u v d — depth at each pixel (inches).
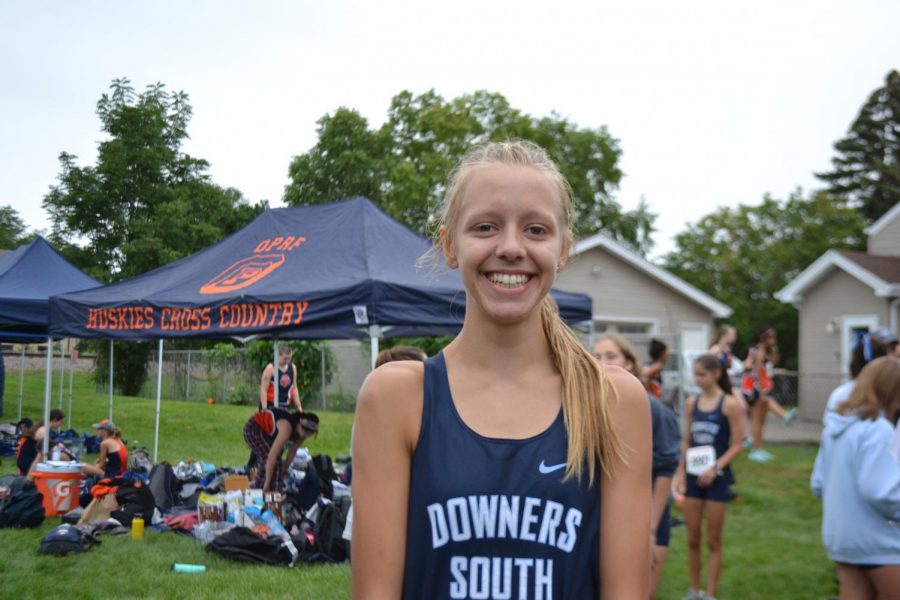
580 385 49.1
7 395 801.6
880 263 743.7
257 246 333.1
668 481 175.6
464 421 47.8
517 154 50.8
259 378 773.3
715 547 205.6
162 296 309.3
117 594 206.8
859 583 147.3
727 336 473.1
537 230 49.2
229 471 351.9
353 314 252.7
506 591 45.4
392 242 299.0
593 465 48.0
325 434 556.1
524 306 47.9
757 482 386.9
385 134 1227.2
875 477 138.1
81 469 327.3
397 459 48.3
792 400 716.7
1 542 266.7
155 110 749.3
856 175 1915.6
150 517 298.8
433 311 256.2
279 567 237.9
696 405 211.2
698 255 1520.7
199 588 211.6
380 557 47.3
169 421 633.6
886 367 144.3
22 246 525.0
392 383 49.0
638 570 48.1
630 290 855.1
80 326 331.3
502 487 46.3
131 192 741.9
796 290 785.6
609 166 1364.4
